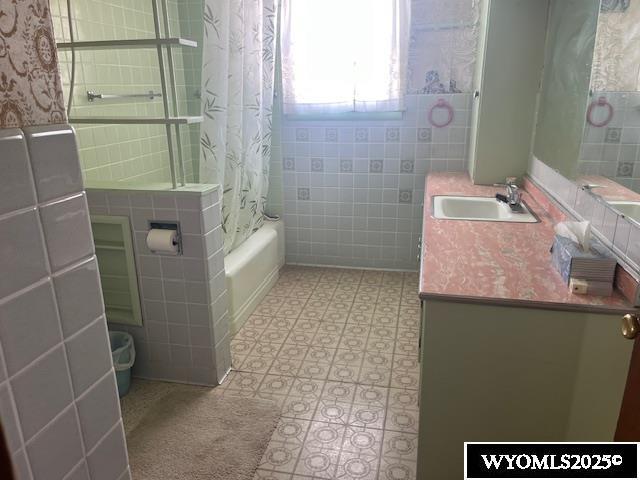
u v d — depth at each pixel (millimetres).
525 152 2871
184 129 3574
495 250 1824
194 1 3361
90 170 2623
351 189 3627
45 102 685
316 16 3225
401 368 2473
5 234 618
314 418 2107
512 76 2738
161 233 2121
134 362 2422
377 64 3248
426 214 2359
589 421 1471
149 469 1834
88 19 2553
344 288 3457
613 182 1581
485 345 1468
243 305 2945
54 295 704
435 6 3145
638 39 1408
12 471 369
